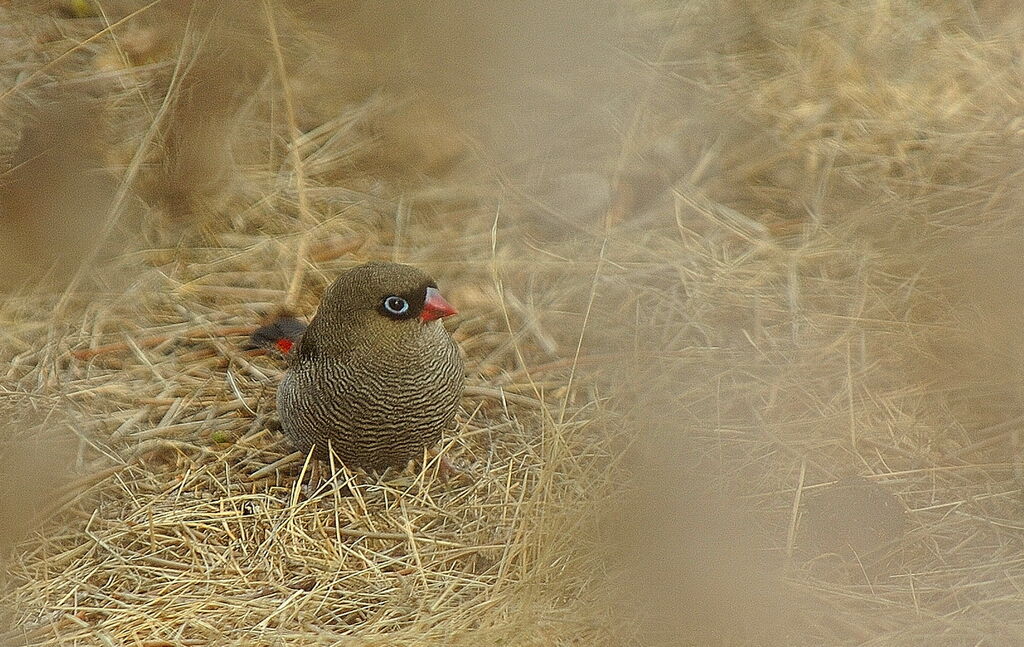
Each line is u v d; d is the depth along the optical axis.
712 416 10.35
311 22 13.73
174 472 9.98
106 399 10.63
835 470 9.73
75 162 12.29
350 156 13.32
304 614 8.55
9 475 9.56
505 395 10.77
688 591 8.53
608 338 11.38
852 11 14.89
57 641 8.27
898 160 13.14
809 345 11.04
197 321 11.53
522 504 9.40
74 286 11.42
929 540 9.00
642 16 14.91
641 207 13.04
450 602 8.65
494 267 11.98
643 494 9.24
